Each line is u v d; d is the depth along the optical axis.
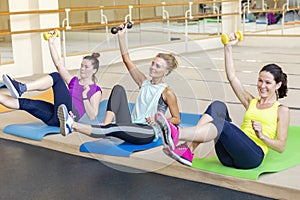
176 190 2.93
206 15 10.13
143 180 3.11
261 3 10.42
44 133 3.93
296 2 9.92
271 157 3.23
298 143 3.54
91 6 8.92
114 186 3.03
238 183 2.87
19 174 3.28
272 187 2.74
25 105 4.07
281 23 10.23
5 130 4.13
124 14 9.23
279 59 8.38
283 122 3.10
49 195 2.92
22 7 7.52
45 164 3.47
